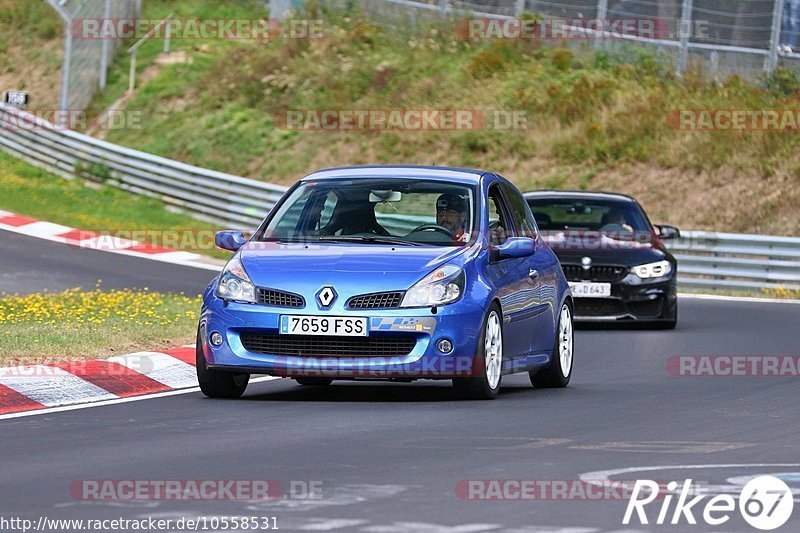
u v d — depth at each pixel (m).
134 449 28.03
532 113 123.25
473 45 136.12
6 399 35.84
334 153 123.50
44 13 158.50
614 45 129.75
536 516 21.00
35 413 34.19
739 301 79.38
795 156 110.44
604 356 51.78
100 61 140.00
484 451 27.75
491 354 37.53
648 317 62.66
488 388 37.28
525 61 131.25
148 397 37.91
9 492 23.06
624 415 34.25
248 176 123.44
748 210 106.31
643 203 110.00
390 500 22.22
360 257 37.16
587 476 24.67
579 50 131.25
